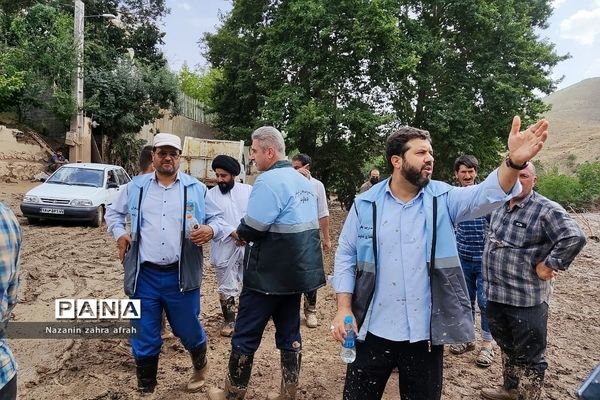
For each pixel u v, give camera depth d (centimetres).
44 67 1980
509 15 2106
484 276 399
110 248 989
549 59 2194
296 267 349
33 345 494
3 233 199
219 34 2631
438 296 260
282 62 2081
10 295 213
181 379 431
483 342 498
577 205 3300
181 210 371
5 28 2091
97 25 2631
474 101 2164
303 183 370
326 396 416
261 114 2069
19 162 1955
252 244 358
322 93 2030
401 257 268
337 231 1462
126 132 2448
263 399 403
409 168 262
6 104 2059
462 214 262
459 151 2173
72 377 429
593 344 586
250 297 360
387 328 269
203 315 616
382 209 275
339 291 280
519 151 230
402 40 2034
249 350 363
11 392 210
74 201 1191
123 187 404
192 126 3334
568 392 444
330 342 551
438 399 275
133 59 2580
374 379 280
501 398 411
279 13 2139
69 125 2134
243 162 1755
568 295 847
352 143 2223
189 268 371
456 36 2194
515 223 377
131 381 424
